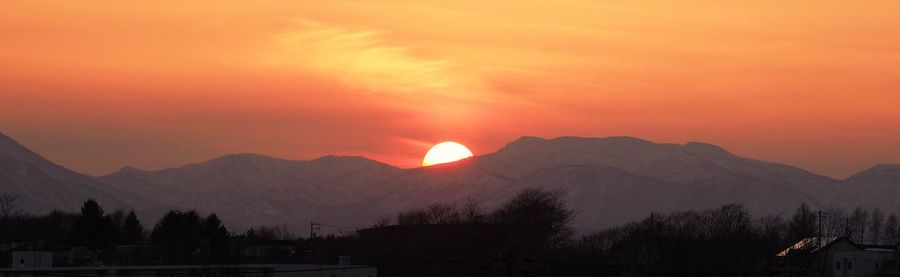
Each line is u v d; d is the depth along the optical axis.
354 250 169.25
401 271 156.25
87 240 189.75
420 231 166.50
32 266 125.88
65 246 182.12
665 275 165.88
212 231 182.88
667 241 179.25
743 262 180.50
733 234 192.75
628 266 166.38
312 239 189.75
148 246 176.38
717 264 170.00
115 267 126.50
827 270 185.12
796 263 186.50
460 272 152.38
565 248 176.88
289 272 133.38
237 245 177.25
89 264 143.25
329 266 136.25
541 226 174.12
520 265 151.12
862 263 183.62
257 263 150.00
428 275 154.62
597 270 151.00
